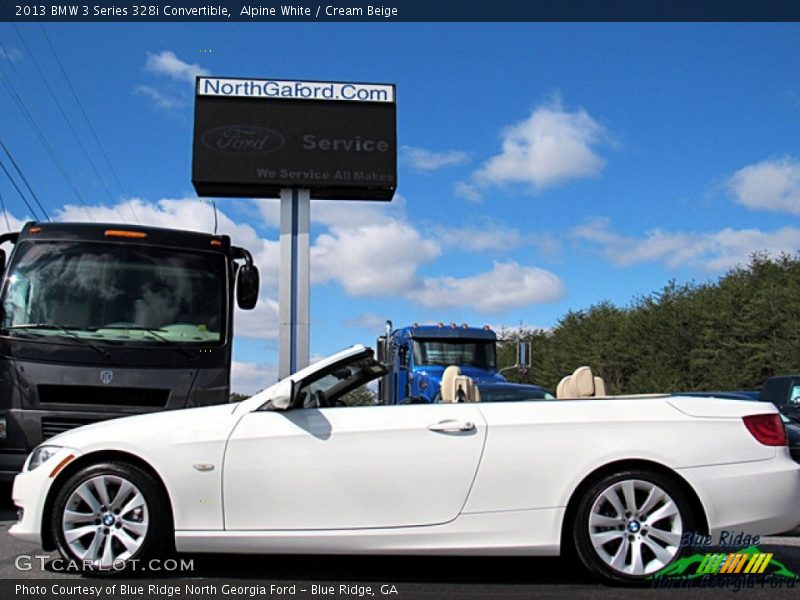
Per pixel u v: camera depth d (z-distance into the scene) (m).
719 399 5.70
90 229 9.08
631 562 5.34
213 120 18.97
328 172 19.06
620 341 56.69
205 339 8.78
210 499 5.39
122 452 5.49
